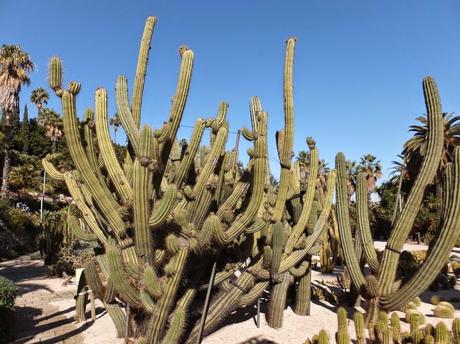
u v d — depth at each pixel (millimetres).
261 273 5621
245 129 4832
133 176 4250
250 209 4715
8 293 6133
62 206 31906
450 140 24047
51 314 7234
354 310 7602
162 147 4848
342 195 7020
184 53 4770
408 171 26328
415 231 28562
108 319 6715
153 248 4672
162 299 4352
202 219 4973
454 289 10188
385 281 6266
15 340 5793
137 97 5383
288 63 6082
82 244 13492
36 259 15562
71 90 4496
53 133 35625
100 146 4906
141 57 5445
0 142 27734
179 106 4727
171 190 4289
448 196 5793
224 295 5492
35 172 32656
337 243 12227
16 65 24234
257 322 6254
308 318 6852
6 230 18000
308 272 6926
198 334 4852
